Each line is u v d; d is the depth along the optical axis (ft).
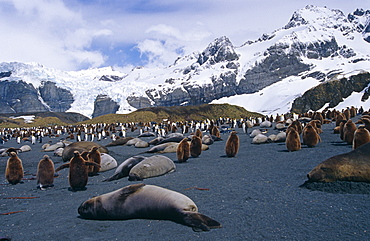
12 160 43.37
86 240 19.62
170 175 40.32
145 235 19.67
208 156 58.18
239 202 25.50
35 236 20.95
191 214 20.47
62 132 240.32
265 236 18.54
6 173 43.34
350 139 55.88
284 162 43.62
